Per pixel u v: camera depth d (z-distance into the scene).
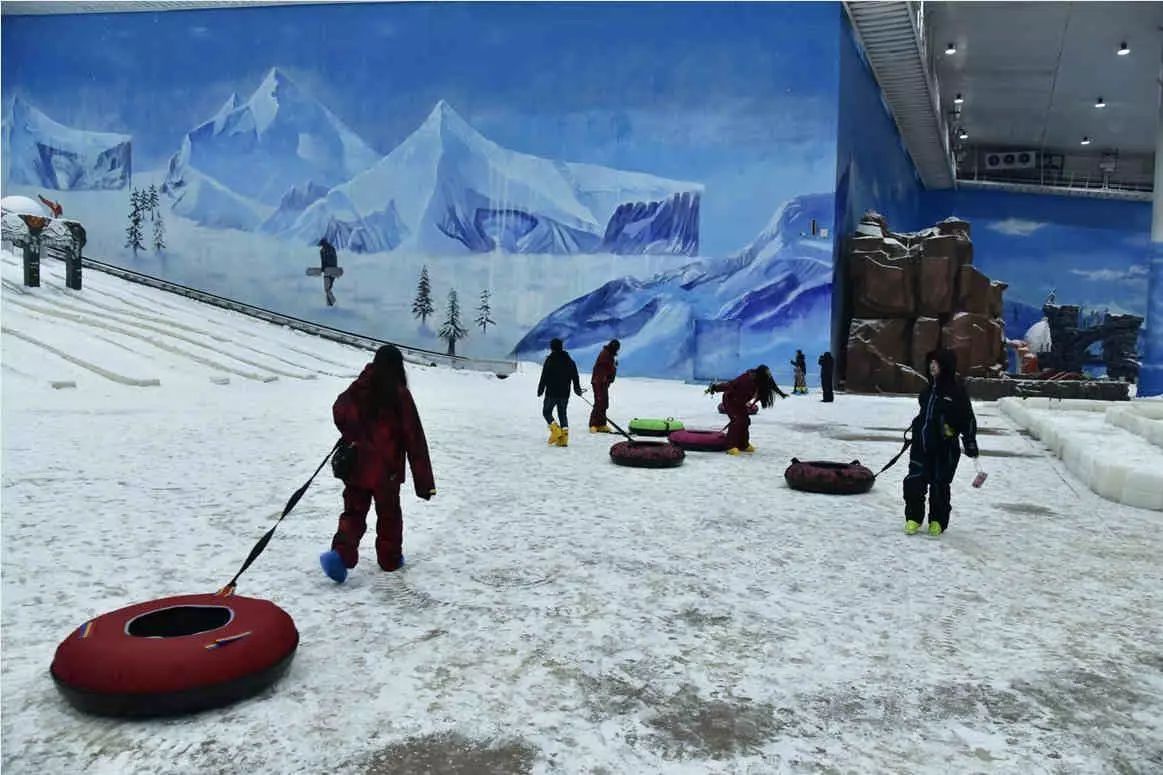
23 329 22.17
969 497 8.66
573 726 3.21
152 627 3.62
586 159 32.72
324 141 35.66
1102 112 47.91
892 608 4.80
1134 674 3.88
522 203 33.50
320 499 7.45
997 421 18.84
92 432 11.65
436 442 11.88
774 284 30.70
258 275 36.53
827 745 3.11
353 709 3.31
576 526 6.72
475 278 34.06
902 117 41.00
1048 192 51.88
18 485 7.66
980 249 53.19
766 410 20.31
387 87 34.88
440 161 34.34
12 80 39.28
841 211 31.22
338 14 35.38
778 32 30.38
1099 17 34.88
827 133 30.00
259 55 36.34
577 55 32.72
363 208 35.25
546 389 11.88
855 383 30.78
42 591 4.67
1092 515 7.77
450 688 3.54
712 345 31.41
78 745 2.98
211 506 7.05
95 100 38.31
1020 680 3.78
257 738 3.06
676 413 18.47
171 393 18.09
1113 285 51.56
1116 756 3.08
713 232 31.34
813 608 4.77
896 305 31.16
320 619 4.34
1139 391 33.06
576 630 4.29
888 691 3.62
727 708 3.41
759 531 6.73
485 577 5.20
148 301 29.84
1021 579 5.49
